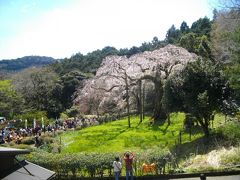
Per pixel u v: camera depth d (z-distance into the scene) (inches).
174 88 1249.4
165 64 1951.3
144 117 2183.8
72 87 3599.9
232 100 1189.7
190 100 1178.6
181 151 1136.2
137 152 964.0
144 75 1974.7
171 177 871.7
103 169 920.9
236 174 848.3
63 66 4877.0
